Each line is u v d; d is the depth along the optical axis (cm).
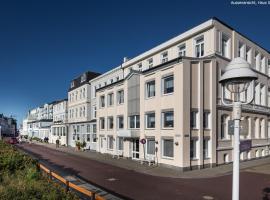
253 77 452
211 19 2120
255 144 2728
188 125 1948
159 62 2681
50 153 3319
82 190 730
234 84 480
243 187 1370
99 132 3391
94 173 1792
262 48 2908
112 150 3038
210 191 1272
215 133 2100
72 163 2325
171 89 2103
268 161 2483
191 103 1995
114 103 3014
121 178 1609
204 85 2084
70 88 5056
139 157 2453
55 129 5650
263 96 2950
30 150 3769
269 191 1284
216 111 2141
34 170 988
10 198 650
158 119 2192
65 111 5419
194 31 2253
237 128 462
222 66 2206
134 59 3083
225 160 2228
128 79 2741
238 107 468
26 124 10006
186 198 1145
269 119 3056
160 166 2109
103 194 1204
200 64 2048
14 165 1145
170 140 2058
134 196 1177
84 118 4269
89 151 3619
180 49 2461
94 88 4112
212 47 2123
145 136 2366
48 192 711
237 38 2398
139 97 2531
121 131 2694
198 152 1994
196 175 1712
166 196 1178
